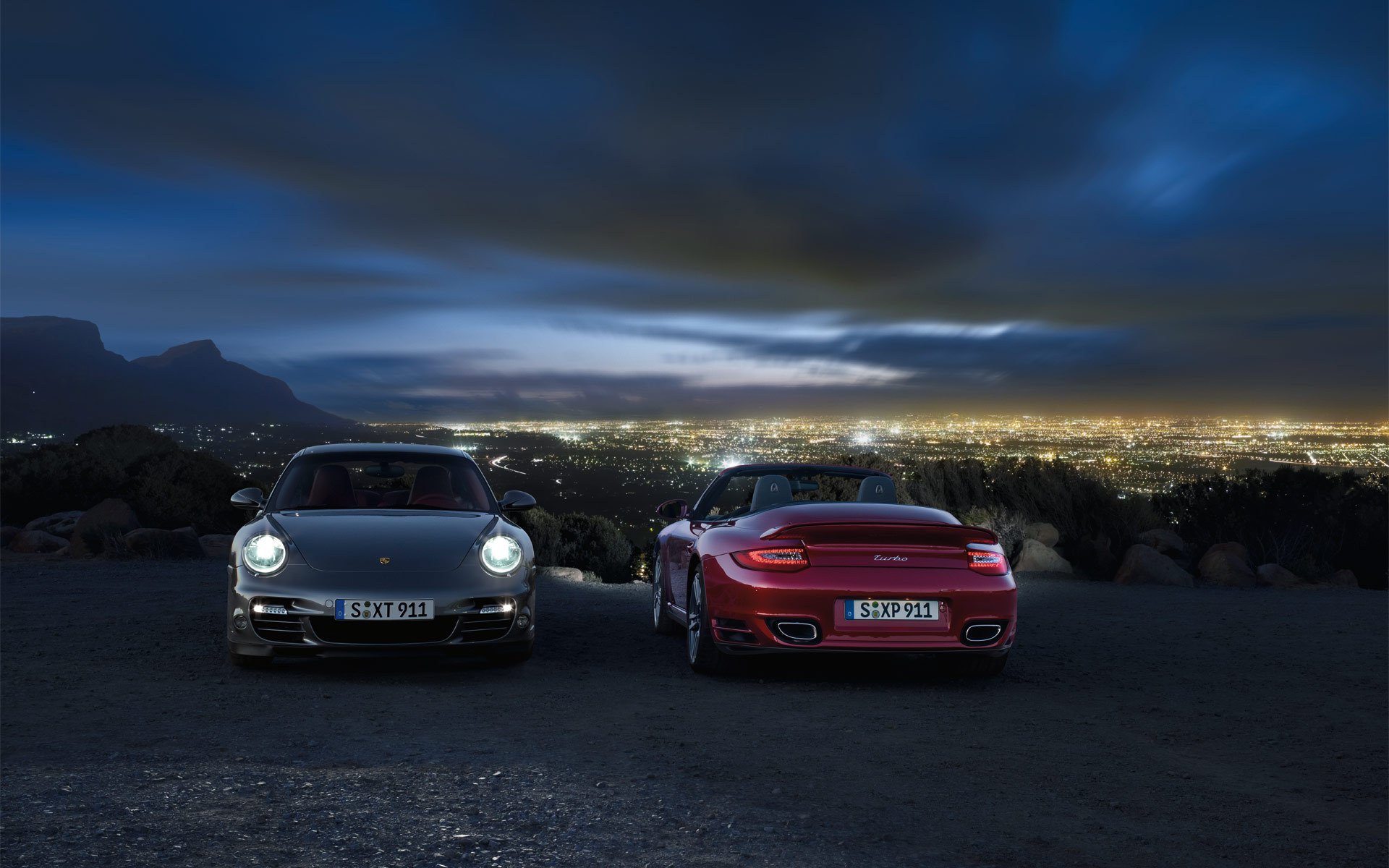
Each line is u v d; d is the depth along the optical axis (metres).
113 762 3.87
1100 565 15.07
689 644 6.65
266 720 4.74
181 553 14.30
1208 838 3.28
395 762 3.96
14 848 2.83
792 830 3.23
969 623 5.86
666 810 3.41
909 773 4.03
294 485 7.20
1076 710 5.43
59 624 8.10
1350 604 11.30
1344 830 3.39
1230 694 5.94
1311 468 17.66
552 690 5.72
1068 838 3.25
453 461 7.64
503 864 2.84
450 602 5.91
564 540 18.47
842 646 5.77
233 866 2.74
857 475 7.30
